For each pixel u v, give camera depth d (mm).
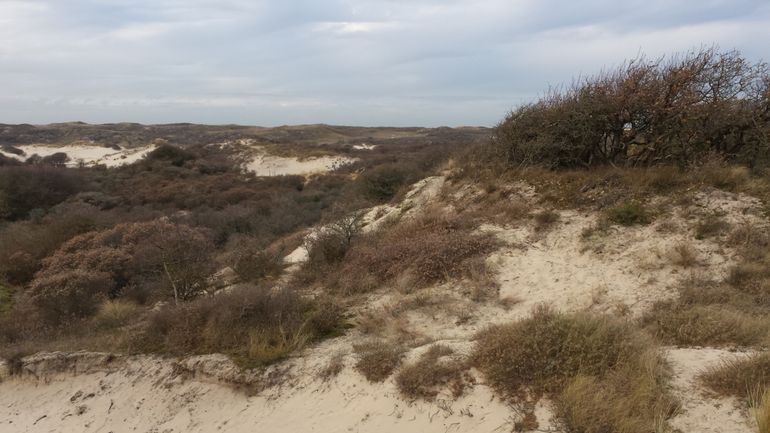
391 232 9734
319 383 4996
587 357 3904
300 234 14047
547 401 3715
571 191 8555
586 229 7547
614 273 6512
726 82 8055
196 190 29891
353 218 11039
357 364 4965
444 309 6367
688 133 8297
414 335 5801
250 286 7051
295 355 5543
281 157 45875
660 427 3221
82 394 5902
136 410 5496
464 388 4156
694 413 3322
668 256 6480
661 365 3830
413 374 4426
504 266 7234
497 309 6242
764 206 6879
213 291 8141
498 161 10641
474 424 3816
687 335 4562
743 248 6258
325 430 4410
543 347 4059
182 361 5770
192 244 10773
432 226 9125
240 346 5801
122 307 8516
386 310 6555
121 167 37781
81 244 12930
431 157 15008
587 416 3396
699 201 7270
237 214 20469
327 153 45781
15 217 22906
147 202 27406
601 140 9477
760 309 5027
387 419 4230
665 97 8219
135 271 10766
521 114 10383
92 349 6492
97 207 23328
